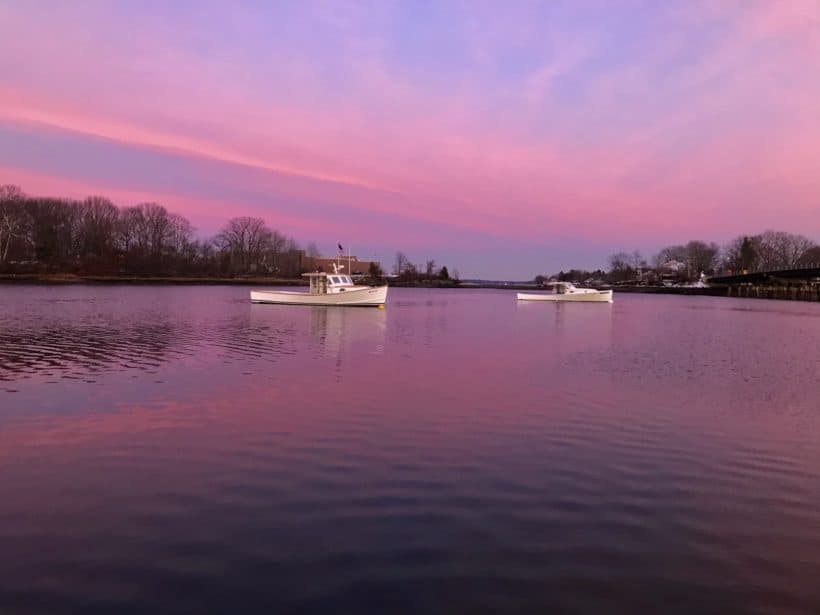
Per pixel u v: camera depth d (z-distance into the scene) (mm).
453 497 10547
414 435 14344
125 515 9586
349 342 33531
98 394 18359
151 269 140000
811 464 12820
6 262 117312
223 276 152625
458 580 7746
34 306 55500
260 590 7426
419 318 54469
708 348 33406
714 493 11078
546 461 12648
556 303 94938
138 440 13672
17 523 9258
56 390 18859
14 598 7180
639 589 7648
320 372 22984
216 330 38438
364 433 14438
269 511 9805
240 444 13430
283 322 46469
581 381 21859
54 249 129375
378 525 9328
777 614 7180
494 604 7223
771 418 16703
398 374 22797
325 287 68812
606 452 13375
